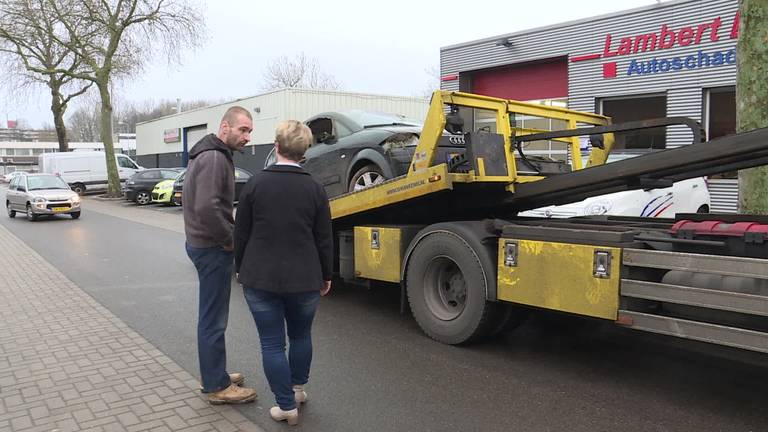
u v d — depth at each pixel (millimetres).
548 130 6211
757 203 5754
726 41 12055
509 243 4746
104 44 29984
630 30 13625
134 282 8203
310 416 3789
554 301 4445
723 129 12438
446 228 5184
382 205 5996
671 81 13016
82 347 5180
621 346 5254
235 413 3809
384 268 5965
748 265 3506
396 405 3959
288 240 3473
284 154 3566
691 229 3928
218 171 3725
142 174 25391
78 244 12477
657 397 4094
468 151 5230
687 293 3762
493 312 4988
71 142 102250
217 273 3840
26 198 18734
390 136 6605
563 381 4395
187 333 5645
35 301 6992
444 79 18297
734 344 3611
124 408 3865
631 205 8008
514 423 3682
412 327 5848
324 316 6277
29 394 4090
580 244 4305
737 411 3867
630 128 4883
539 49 15609
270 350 3598
